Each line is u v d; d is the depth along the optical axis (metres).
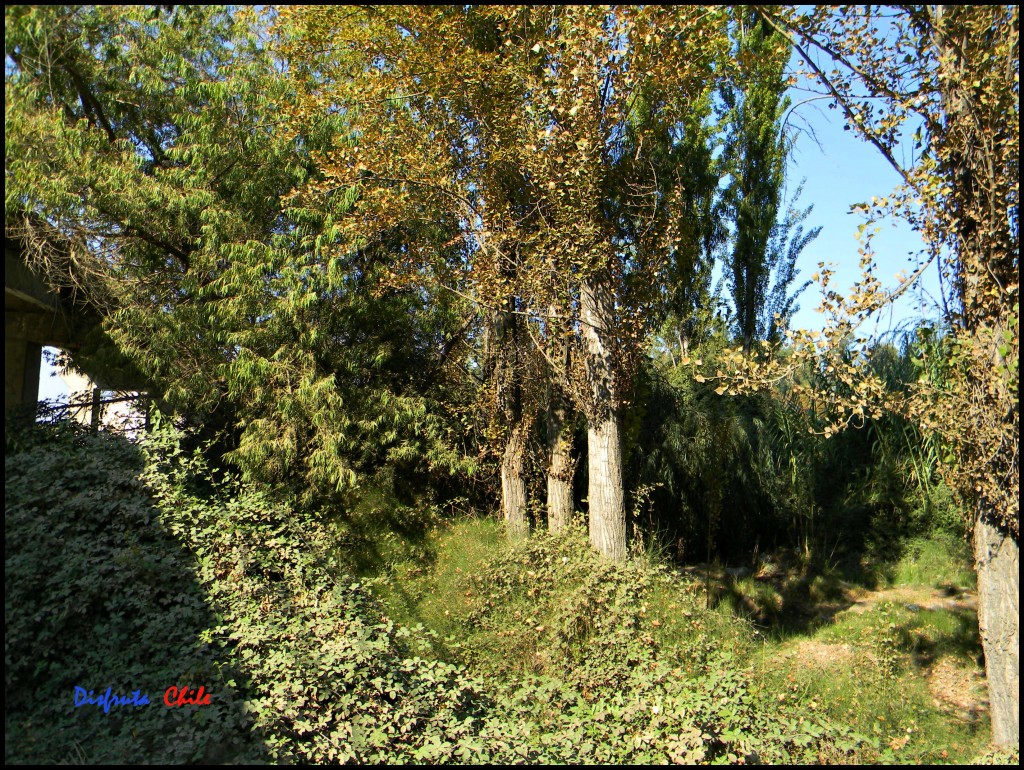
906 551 11.63
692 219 11.55
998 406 5.43
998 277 5.59
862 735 5.96
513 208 10.05
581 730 5.69
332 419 9.41
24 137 8.39
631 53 7.63
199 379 9.30
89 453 7.88
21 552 5.98
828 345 5.74
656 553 10.61
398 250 11.70
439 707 5.63
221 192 10.07
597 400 9.33
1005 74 5.38
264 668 5.34
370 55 9.80
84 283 9.30
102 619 5.78
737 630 8.30
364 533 10.27
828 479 13.11
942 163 5.74
